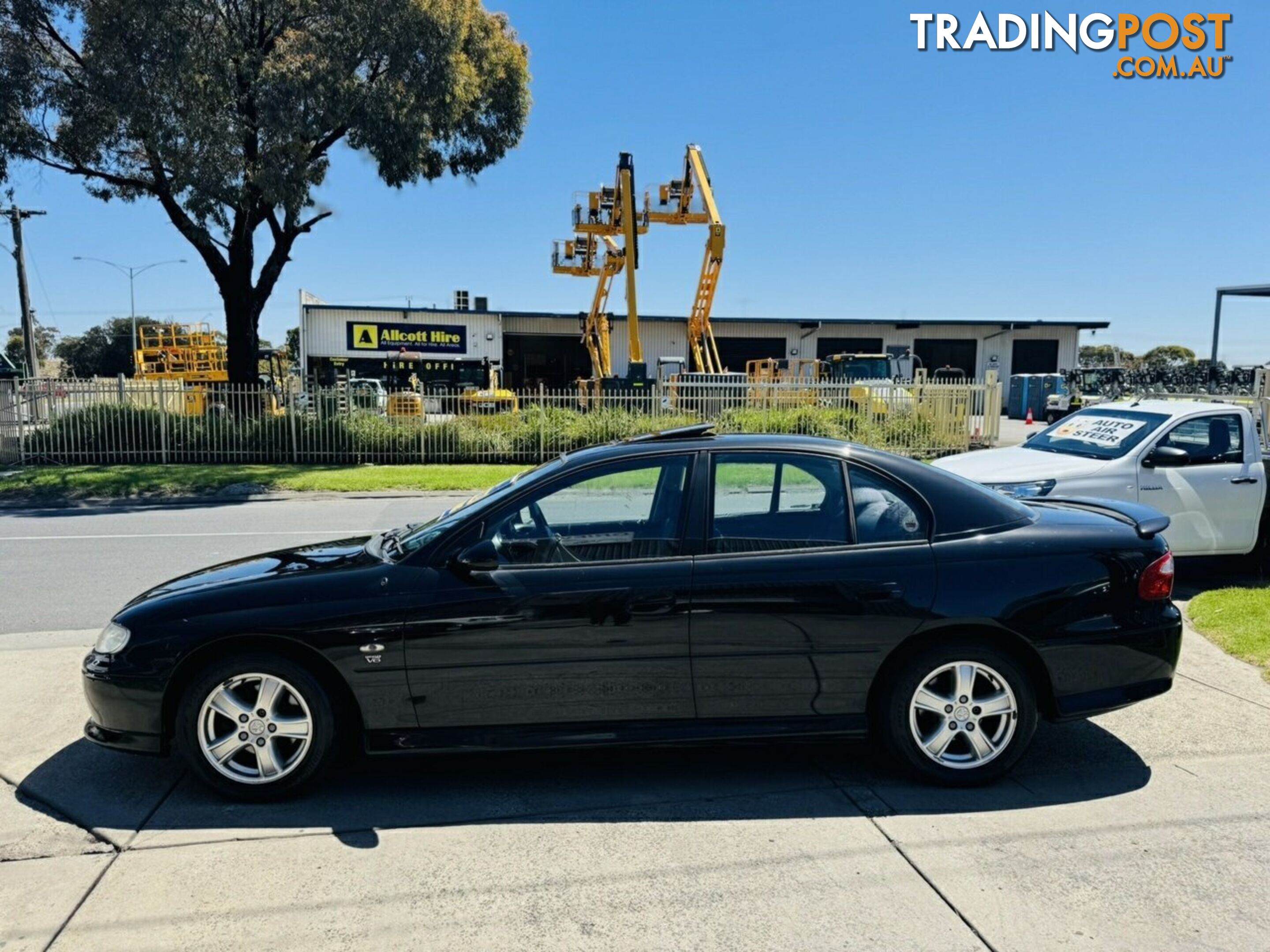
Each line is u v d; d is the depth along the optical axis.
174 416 19.02
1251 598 6.79
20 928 2.88
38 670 5.49
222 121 17.89
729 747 4.16
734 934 2.84
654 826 3.57
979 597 3.80
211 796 3.88
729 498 3.99
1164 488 7.53
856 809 3.71
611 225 31.53
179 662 3.74
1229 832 3.46
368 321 45.16
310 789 3.89
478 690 3.79
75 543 10.74
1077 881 3.12
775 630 3.79
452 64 19.72
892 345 51.59
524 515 4.00
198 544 10.62
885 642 3.81
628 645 3.78
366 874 3.22
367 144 19.53
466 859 3.32
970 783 3.87
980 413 21.52
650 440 4.20
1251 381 18.92
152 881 3.17
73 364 96.31
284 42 19.16
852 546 3.92
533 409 20.48
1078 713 3.89
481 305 50.03
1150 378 30.72
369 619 3.74
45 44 18.48
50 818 3.66
